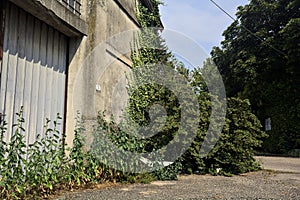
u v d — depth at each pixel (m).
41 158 4.29
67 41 6.36
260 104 17.91
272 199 4.61
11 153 3.94
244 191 5.23
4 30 4.76
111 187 5.19
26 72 5.26
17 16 5.05
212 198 4.59
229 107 7.85
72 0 6.18
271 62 17.09
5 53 4.80
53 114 5.91
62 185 4.75
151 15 10.84
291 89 16.72
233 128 7.81
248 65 17.64
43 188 4.33
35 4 4.96
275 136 17.08
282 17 17.66
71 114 6.18
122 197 4.47
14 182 3.88
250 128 8.04
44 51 5.69
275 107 17.31
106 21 7.15
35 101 5.46
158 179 6.34
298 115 16.33
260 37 17.83
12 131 4.94
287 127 16.75
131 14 8.96
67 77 6.29
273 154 16.67
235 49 19.38
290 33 15.48
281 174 7.80
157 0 11.40
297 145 16.39
